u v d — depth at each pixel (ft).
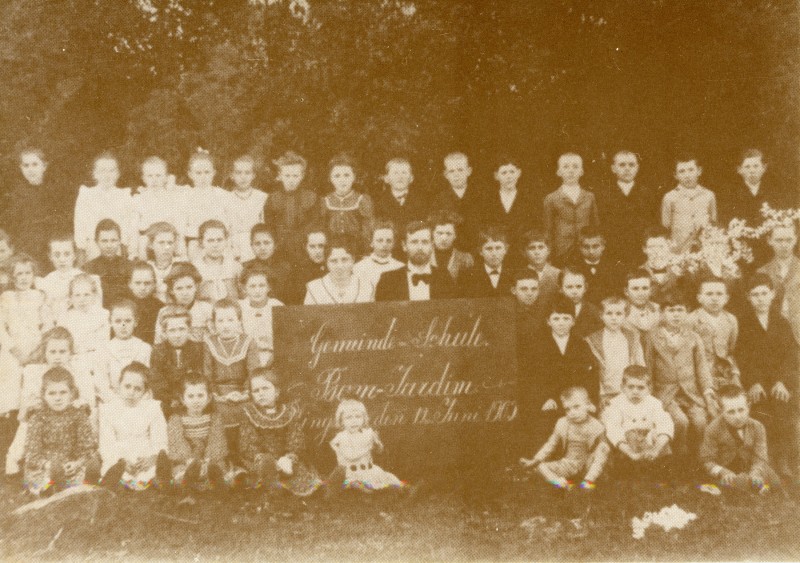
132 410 16.37
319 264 16.62
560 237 16.92
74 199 16.53
